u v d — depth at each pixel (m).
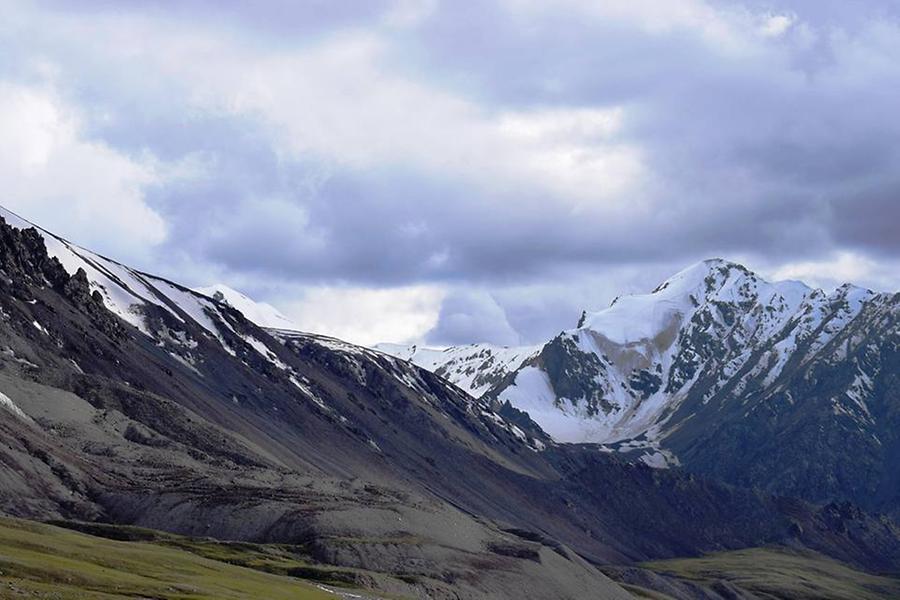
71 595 153.62
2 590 145.88
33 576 163.50
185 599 171.25
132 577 182.12
